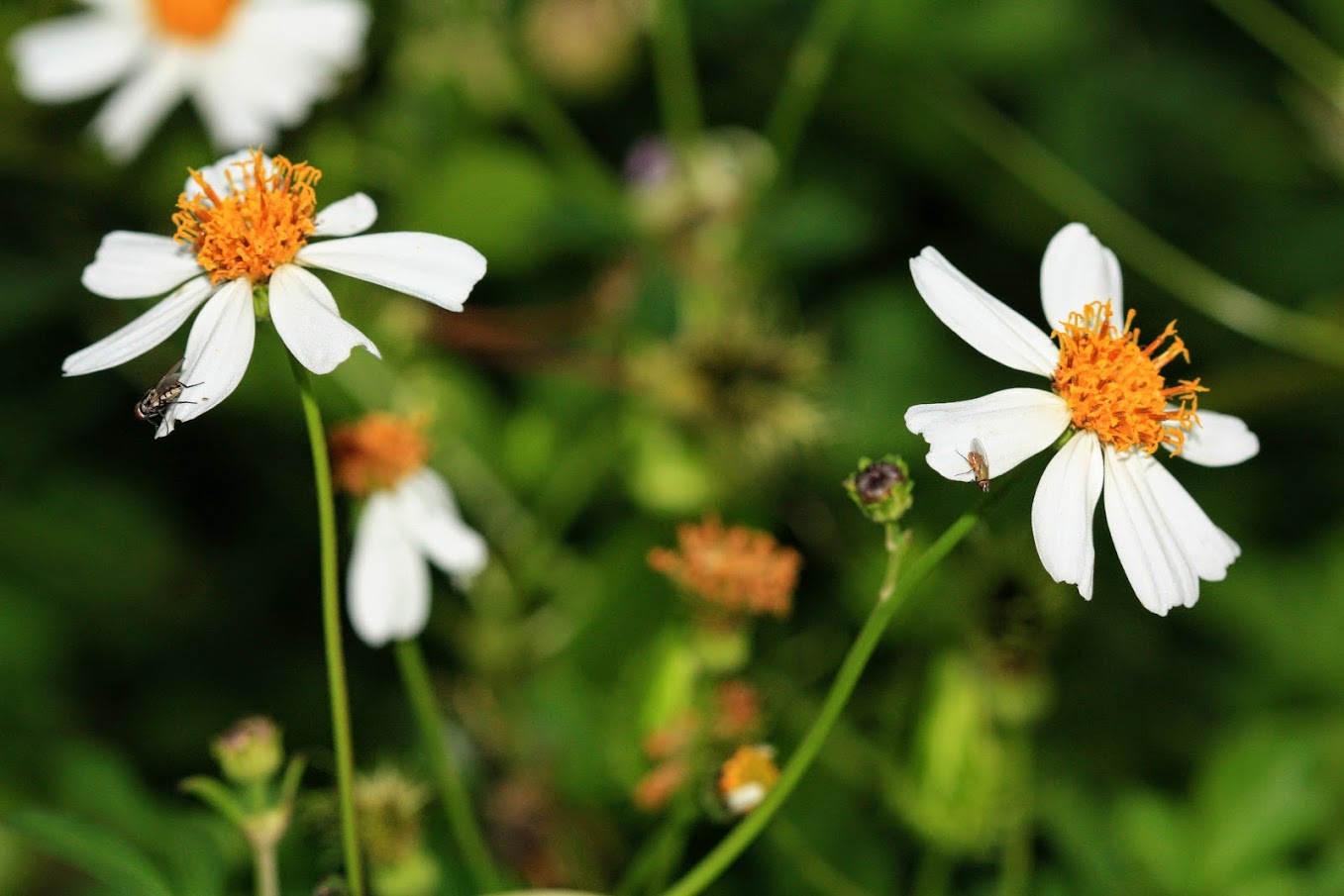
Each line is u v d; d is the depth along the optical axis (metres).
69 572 0.41
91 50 0.41
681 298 0.40
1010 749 0.37
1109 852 0.36
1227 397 0.42
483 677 0.40
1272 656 0.40
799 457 0.40
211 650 0.41
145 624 0.41
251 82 0.40
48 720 0.40
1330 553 0.40
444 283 0.31
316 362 0.31
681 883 0.32
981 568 0.36
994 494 0.31
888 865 0.37
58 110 0.42
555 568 0.40
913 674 0.38
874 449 0.41
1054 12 0.46
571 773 0.39
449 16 0.41
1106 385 0.32
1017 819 0.36
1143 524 0.32
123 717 0.41
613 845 0.38
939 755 0.37
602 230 0.40
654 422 0.40
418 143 0.41
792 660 0.39
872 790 0.37
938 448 0.31
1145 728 0.40
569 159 0.42
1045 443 0.32
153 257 0.32
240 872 0.34
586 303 0.41
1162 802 0.37
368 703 0.40
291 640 0.41
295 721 0.40
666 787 0.36
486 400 0.41
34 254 0.42
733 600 0.34
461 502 0.40
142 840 0.34
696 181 0.41
